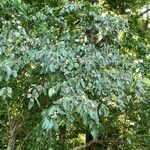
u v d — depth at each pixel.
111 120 4.80
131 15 7.61
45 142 4.06
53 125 3.19
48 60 3.56
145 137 4.91
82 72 3.67
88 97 3.75
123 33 5.11
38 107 4.17
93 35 4.50
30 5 5.50
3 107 4.24
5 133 4.51
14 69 3.60
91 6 4.81
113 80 3.96
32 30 4.40
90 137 5.84
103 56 4.12
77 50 3.92
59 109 3.23
